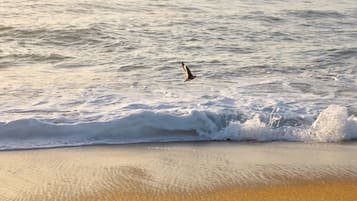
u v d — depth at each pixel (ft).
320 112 38.09
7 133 33.17
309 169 28.19
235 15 93.71
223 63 58.18
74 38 71.56
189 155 30.83
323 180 26.45
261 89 46.19
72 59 60.39
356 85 49.06
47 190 24.81
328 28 87.25
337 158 30.45
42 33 73.00
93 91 44.65
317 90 46.42
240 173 27.45
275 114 37.73
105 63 58.08
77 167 28.30
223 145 33.19
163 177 26.71
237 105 40.09
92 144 32.73
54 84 47.34
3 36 72.13
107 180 26.22
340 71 55.62
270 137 34.40
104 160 29.66
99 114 36.96
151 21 84.43
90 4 98.43
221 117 36.37
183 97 42.68
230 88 46.32
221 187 25.27
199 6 101.71
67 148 31.86
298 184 25.84
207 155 30.86
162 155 30.78
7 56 61.31
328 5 115.44
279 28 84.69
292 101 41.88
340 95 44.80
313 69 56.29
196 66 56.34
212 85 47.57
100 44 68.74
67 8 93.81
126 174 27.17
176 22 84.23
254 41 73.10
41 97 42.42
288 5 111.34
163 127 34.68
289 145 33.24
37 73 52.85
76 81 48.80
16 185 25.43
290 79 50.85
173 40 71.36
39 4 96.22
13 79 49.49
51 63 58.34
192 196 24.11
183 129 34.88
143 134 34.40
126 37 72.23
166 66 56.13
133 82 48.57
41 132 33.53
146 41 70.23
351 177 26.96
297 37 77.77
